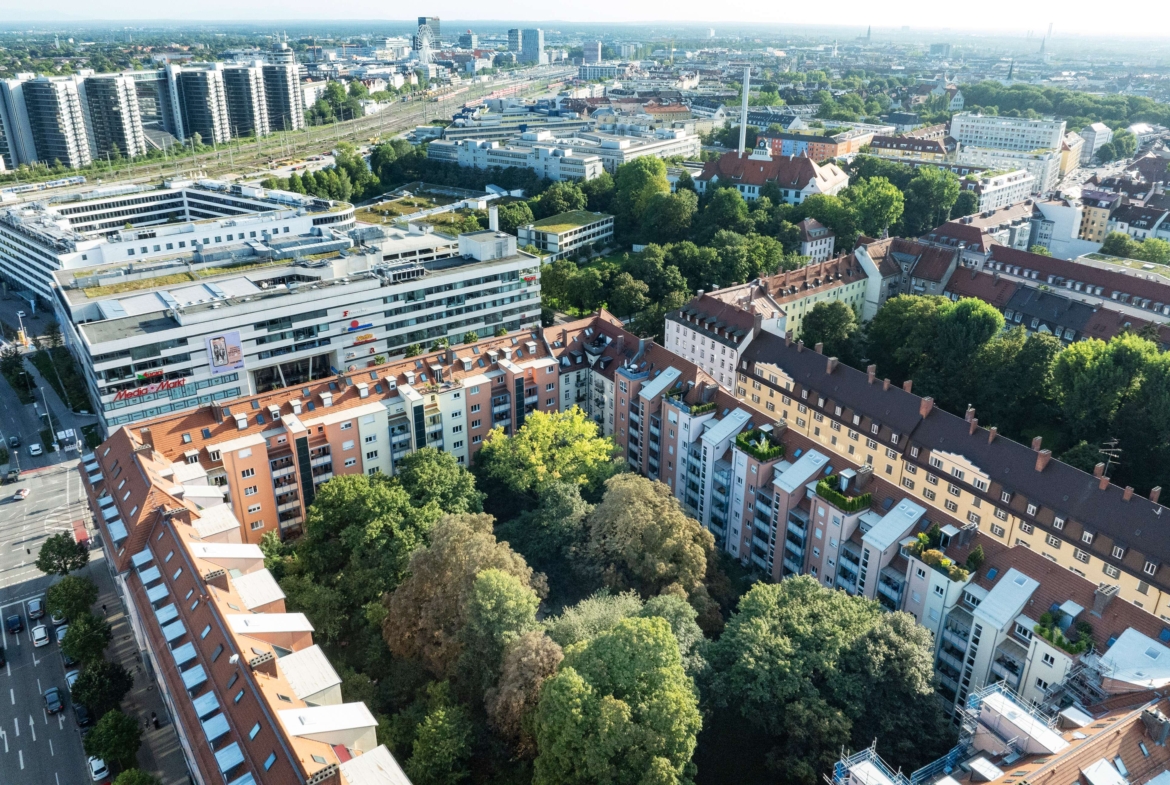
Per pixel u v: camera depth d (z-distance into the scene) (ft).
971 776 281.13
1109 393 595.88
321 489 473.67
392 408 544.62
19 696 434.30
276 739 276.62
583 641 347.77
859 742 337.52
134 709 422.82
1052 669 352.08
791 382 623.36
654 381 572.51
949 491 518.37
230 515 416.87
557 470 520.83
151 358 645.92
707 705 355.15
